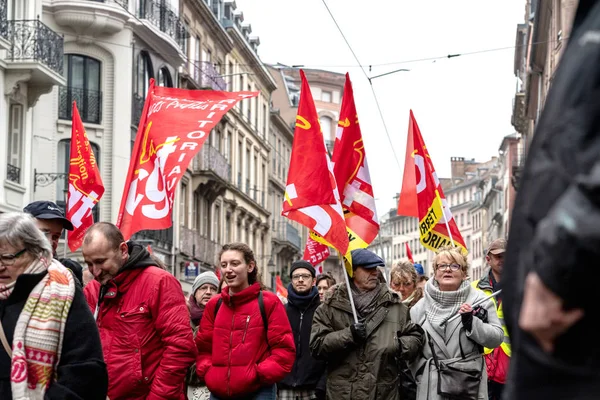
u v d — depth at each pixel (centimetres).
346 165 884
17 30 2414
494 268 879
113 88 3172
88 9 3048
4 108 2345
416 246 13838
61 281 441
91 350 439
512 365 183
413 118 1158
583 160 163
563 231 160
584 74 167
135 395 595
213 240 4547
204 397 890
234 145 4994
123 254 599
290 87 8056
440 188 1149
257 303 716
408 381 742
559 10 3034
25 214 443
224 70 4866
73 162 957
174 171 809
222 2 5116
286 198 795
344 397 725
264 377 705
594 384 167
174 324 593
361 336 716
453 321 736
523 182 187
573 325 167
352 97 881
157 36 3438
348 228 882
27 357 425
